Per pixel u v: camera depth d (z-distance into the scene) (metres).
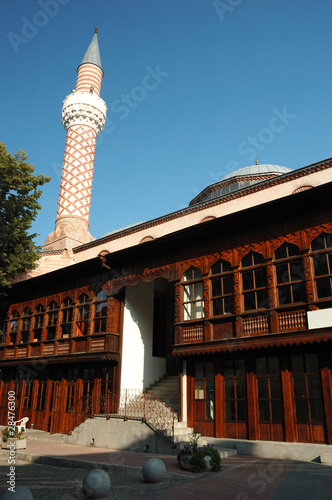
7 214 20.86
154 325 22.05
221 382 14.62
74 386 19.92
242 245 15.17
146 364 20.20
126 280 19.03
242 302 14.61
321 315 12.33
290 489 8.34
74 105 36.38
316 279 13.04
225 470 10.50
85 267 20.88
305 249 13.43
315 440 12.03
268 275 14.06
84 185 35.03
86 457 13.12
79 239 32.81
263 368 13.77
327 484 8.55
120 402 17.97
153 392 19.12
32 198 21.47
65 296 21.91
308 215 13.74
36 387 21.81
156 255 18.17
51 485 9.86
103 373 19.02
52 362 20.64
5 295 23.30
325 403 11.99
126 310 19.77
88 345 19.34
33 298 23.95
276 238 14.30
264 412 13.33
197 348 15.06
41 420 20.67
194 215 22.09
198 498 8.09
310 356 12.87
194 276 16.56
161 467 9.93
